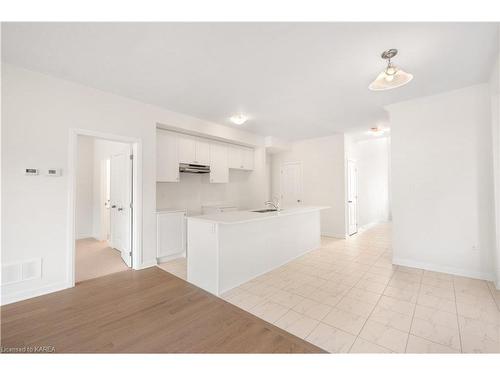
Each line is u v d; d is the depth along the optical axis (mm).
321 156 5762
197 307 2271
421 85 2840
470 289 2594
